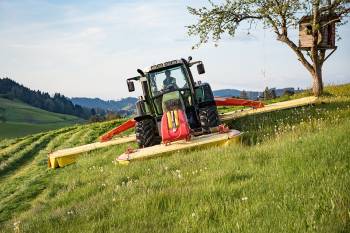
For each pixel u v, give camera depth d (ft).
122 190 28.94
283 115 49.16
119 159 40.32
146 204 23.45
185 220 19.89
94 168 44.04
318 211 17.61
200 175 28.81
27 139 99.40
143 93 47.83
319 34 61.93
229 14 64.18
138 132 44.83
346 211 16.72
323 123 38.40
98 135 82.53
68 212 25.31
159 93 47.01
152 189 26.96
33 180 48.34
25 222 27.76
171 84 47.16
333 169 22.39
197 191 23.88
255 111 49.57
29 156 75.56
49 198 38.06
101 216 23.70
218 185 24.22
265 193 21.62
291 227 16.67
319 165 23.45
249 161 29.19
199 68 47.70
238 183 24.29
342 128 31.60
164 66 46.98
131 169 36.14
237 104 51.88
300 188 20.92
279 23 61.82
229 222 18.70
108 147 56.44
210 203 21.58
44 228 23.47
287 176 23.22
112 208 24.14
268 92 104.78
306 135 34.50
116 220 21.98
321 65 62.95
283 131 38.99
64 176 45.70
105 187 33.27
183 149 38.91
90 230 21.07
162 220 20.90
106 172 39.65
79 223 23.04
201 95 47.37
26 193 43.14
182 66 47.19
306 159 25.52
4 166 66.49
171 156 38.06
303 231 16.10
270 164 27.35
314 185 20.63
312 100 52.08
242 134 40.04
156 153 39.14
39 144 88.02
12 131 416.67
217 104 51.70
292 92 104.42
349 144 26.32
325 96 59.67
